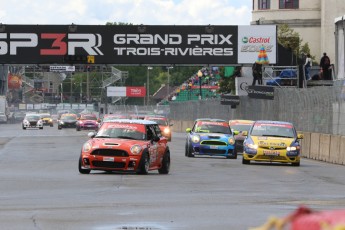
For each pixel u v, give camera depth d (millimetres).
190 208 21938
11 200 24422
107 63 97562
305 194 27719
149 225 17766
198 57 98562
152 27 98000
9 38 97000
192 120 132875
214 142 57656
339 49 86250
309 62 89625
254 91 77938
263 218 19500
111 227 17312
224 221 18719
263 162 54375
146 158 37594
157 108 197125
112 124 39500
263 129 52375
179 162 51094
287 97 74375
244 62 98812
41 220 18750
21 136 103812
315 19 131625
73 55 97188
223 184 32219
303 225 4203
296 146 50406
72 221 18562
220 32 98625
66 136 103938
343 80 56125
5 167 43500
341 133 56594
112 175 37031
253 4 137375
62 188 29281
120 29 97812
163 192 27641
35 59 97000
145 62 98125
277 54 98500
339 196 27016
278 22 133500
